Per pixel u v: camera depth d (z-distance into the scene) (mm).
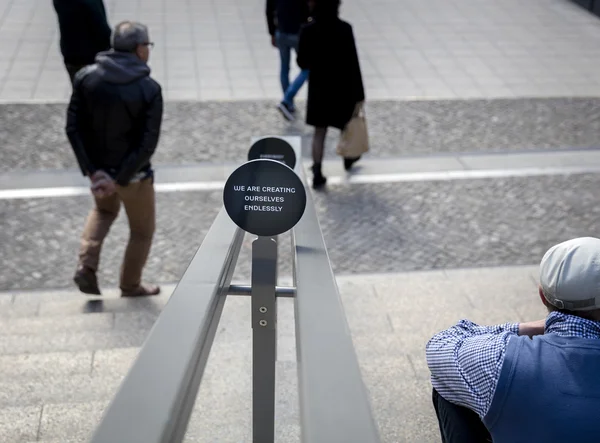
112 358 4609
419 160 8820
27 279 6633
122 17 12945
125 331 5504
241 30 12547
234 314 4613
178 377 1282
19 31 11945
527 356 1829
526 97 10477
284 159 3332
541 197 8141
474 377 1863
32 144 8727
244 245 7117
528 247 7266
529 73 11312
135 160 5398
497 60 11758
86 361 4574
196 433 3521
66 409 3750
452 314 5621
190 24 12719
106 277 6715
